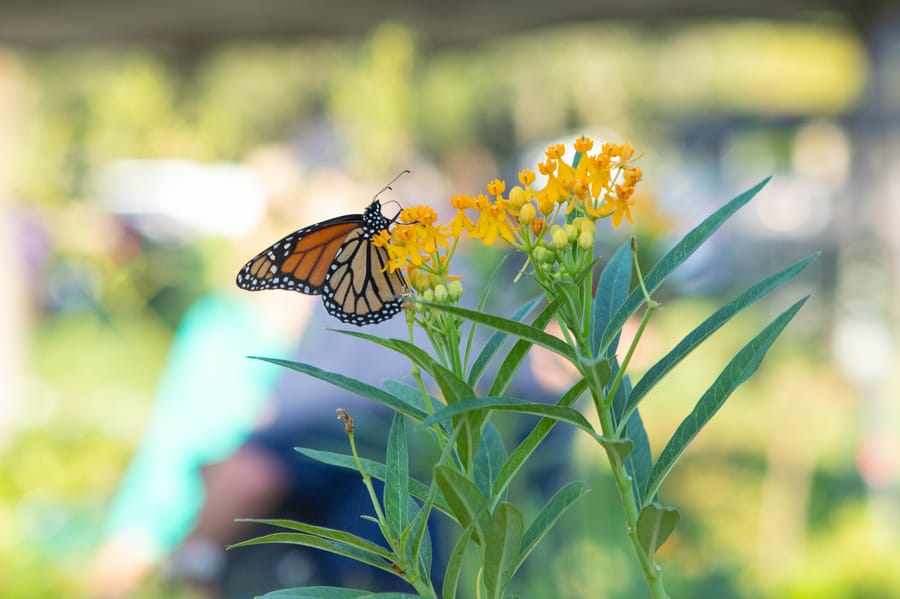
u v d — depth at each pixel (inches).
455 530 99.4
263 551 114.6
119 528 122.9
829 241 347.6
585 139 39.5
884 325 216.8
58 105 374.3
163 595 118.3
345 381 37.2
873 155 210.4
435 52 229.1
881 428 209.2
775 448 210.8
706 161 494.6
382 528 39.8
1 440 239.8
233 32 192.1
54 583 161.5
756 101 514.0
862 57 202.1
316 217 133.6
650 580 38.3
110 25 183.9
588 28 195.5
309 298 114.7
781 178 422.3
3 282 290.7
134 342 303.4
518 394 104.6
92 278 309.9
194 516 116.8
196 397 114.7
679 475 204.5
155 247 310.3
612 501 119.4
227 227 302.7
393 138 180.7
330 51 239.8
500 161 406.0
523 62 413.4
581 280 39.6
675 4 183.2
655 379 38.0
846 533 189.2
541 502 109.8
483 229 40.6
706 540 162.1
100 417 254.4
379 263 54.4
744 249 339.0
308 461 110.0
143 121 393.7
